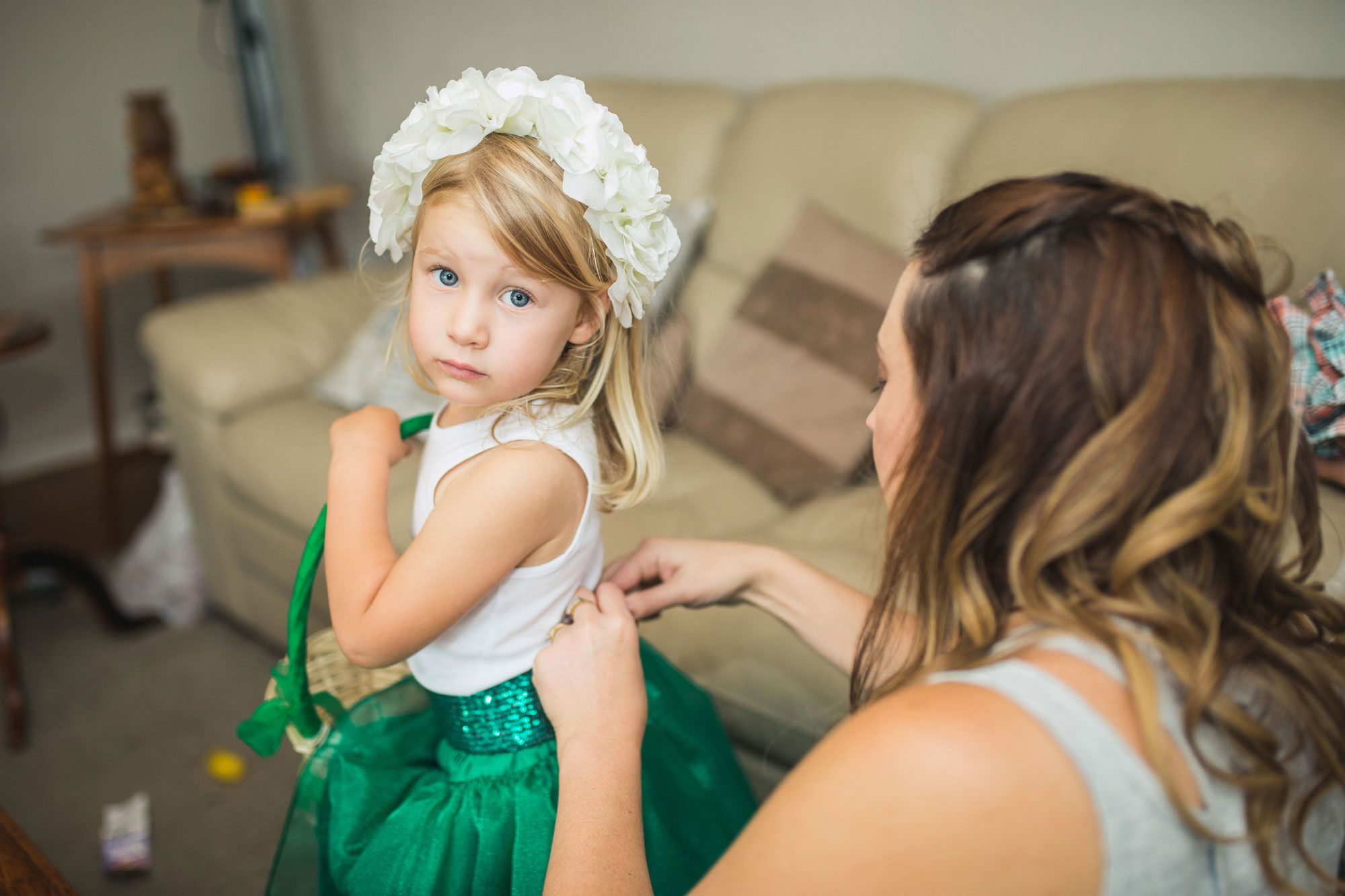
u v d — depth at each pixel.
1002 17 1.82
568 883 0.63
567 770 0.70
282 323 2.18
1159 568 0.51
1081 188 0.54
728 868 0.51
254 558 1.98
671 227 0.79
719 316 1.98
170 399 2.10
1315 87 1.35
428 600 0.74
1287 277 0.75
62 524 2.75
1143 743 0.47
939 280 0.54
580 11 2.60
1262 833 0.50
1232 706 0.49
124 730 1.86
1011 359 0.50
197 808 1.65
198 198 2.92
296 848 0.93
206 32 3.40
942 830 0.46
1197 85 1.45
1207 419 0.49
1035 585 0.51
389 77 3.24
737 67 2.29
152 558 2.24
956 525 0.55
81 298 3.22
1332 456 1.10
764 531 1.46
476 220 0.70
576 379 0.81
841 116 1.88
